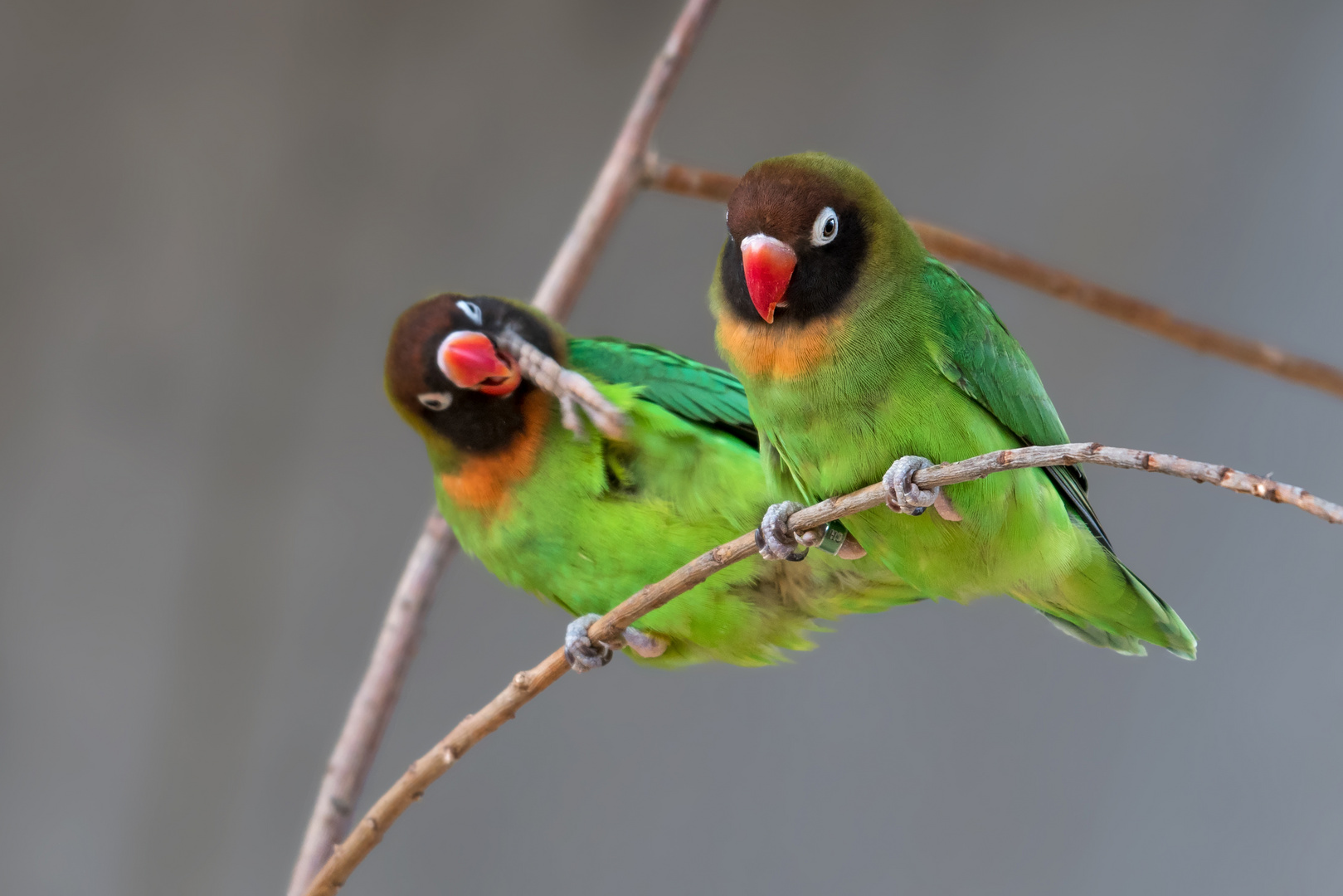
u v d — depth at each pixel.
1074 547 5.00
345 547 12.63
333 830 5.82
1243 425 11.89
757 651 6.09
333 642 12.48
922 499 4.52
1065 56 12.45
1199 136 12.14
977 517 4.73
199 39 12.79
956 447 4.71
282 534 12.67
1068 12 12.46
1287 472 11.77
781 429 4.79
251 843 12.24
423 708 12.39
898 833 11.70
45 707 12.46
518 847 12.00
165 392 12.80
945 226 12.38
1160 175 12.12
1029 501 4.80
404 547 12.58
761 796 11.97
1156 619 5.27
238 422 12.78
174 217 12.80
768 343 4.67
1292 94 12.03
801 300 4.58
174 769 12.40
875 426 4.66
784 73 12.66
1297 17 12.09
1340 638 11.42
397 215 12.78
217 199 12.78
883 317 4.61
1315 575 11.62
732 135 12.65
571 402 5.73
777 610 5.96
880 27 12.62
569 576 6.10
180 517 12.70
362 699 6.09
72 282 12.80
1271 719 11.45
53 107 12.77
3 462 12.66
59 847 12.33
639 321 12.55
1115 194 12.20
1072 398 12.10
